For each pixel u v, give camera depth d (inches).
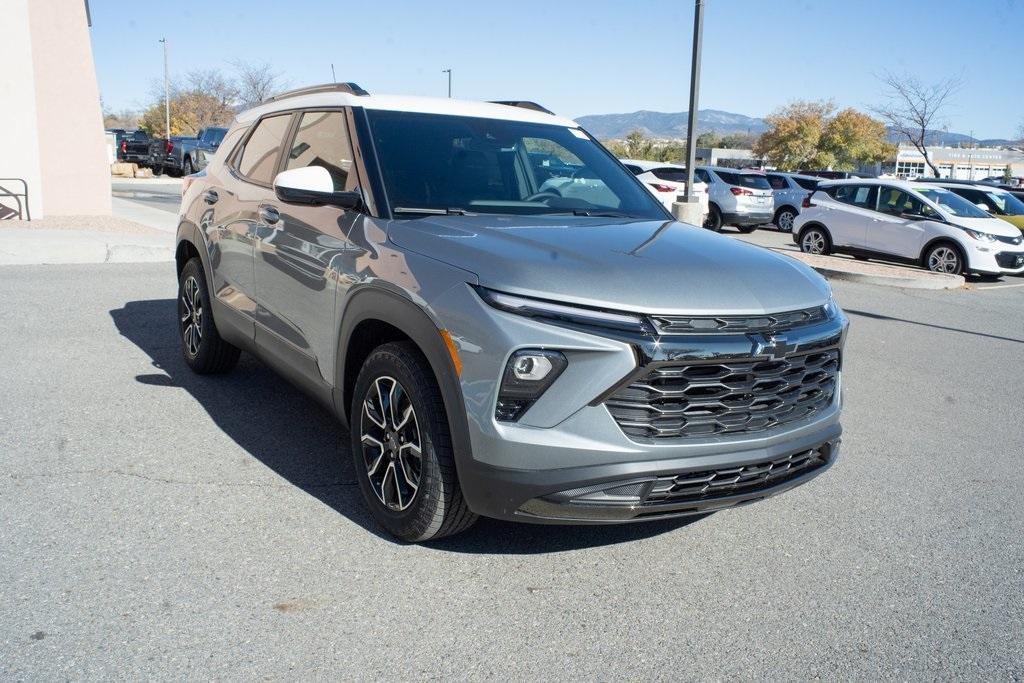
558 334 116.2
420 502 130.2
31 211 565.0
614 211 170.2
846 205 668.1
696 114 550.6
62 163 620.1
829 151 2807.6
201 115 2511.1
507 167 168.4
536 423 117.6
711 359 119.3
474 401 119.4
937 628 123.2
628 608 124.4
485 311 119.1
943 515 164.6
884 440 211.5
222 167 216.7
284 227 169.6
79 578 123.3
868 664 113.4
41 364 230.5
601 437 117.3
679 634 118.3
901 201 639.8
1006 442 214.8
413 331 128.0
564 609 123.2
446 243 132.7
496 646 113.0
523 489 117.9
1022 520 163.9
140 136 1556.3
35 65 600.1
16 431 180.1
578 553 140.7
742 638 118.2
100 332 269.4
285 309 169.2
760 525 155.9
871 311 422.3
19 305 302.7
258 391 216.1
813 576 137.1
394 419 135.7
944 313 432.8
